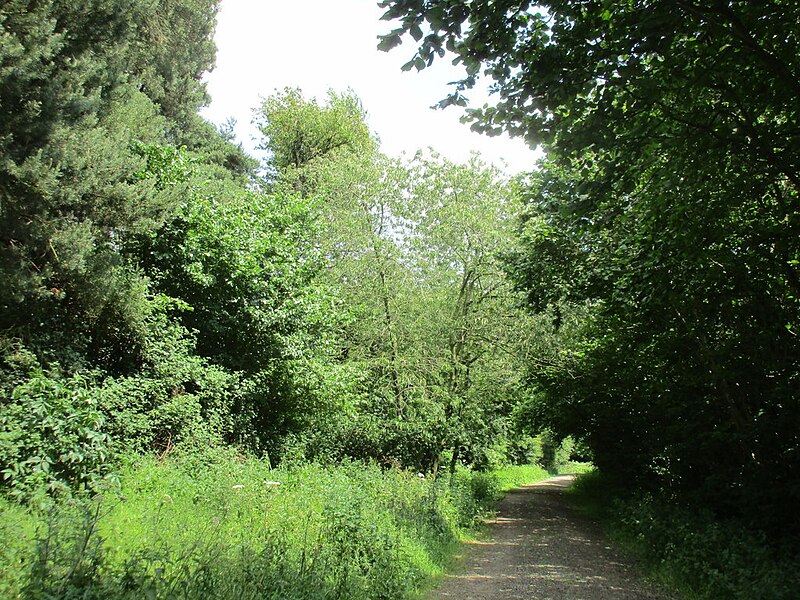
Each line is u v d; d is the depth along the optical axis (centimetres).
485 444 2183
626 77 655
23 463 705
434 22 578
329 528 773
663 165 845
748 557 816
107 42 1156
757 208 976
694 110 774
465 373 1973
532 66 658
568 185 867
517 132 734
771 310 1001
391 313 1930
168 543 608
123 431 971
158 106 1814
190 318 1400
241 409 1417
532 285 1406
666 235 939
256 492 923
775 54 693
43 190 926
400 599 707
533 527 1612
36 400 793
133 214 1139
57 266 981
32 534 562
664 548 1030
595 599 771
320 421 1734
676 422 1372
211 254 1375
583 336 1831
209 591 468
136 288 1101
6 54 874
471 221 1933
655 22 612
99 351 1149
